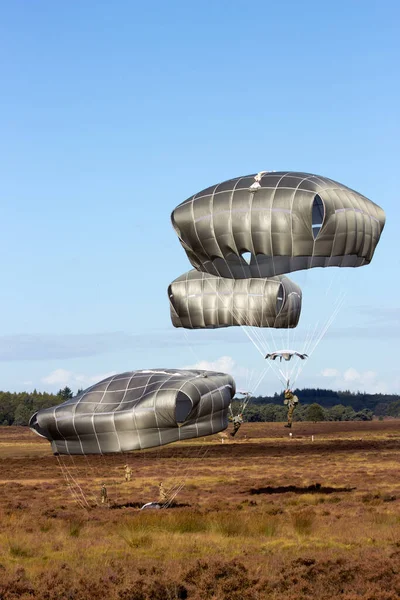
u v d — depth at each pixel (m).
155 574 23.58
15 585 22.58
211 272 46.47
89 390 45.00
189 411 43.31
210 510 43.38
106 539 31.75
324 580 22.88
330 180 44.19
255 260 45.25
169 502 48.41
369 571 23.67
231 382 46.91
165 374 44.47
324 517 37.34
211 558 25.66
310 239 41.69
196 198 44.75
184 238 45.16
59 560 27.06
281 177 43.44
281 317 51.31
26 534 33.41
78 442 43.31
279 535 31.80
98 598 21.67
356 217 42.50
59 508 48.22
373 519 35.72
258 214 42.12
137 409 42.06
